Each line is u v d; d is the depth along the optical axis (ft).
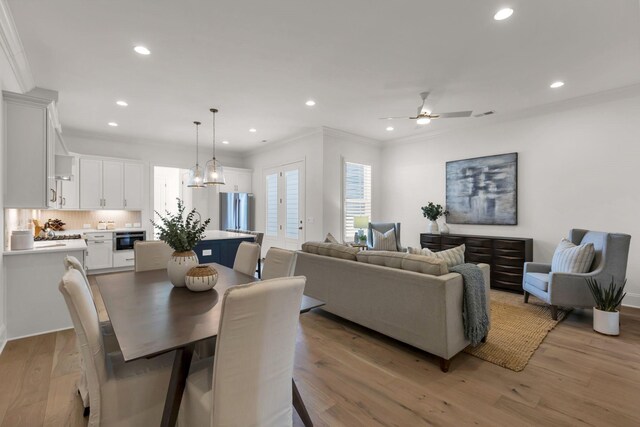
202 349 6.61
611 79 11.57
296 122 16.97
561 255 11.76
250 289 3.93
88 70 10.61
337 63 10.28
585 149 13.51
